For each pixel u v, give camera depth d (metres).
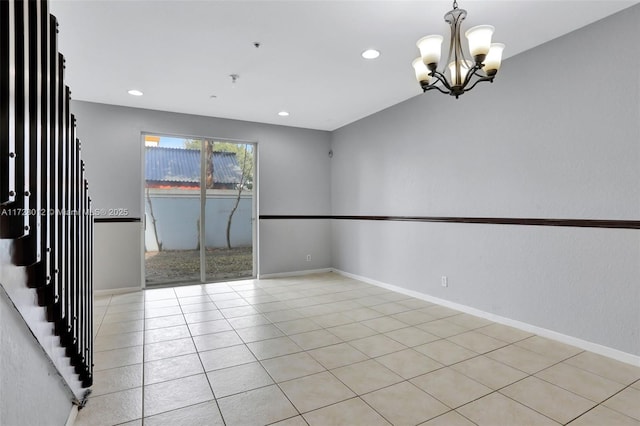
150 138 4.78
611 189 2.51
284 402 1.97
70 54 3.02
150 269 4.80
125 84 3.75
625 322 2.44
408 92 4.04
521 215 3.08
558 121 2.81
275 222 5.51
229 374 2.30
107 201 4.44
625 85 2.43
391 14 2.44
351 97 4.20
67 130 1.55
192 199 5.04
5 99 0.90
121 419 1.81
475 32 1.96
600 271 2.57
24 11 1.00
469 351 2.65
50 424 1.51
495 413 1.86
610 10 2.43
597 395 2.03
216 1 2.28
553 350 2.65
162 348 2.72
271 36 2.73
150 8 2.34
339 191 5.73
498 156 3.26
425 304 3.93
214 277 5.19
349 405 1.94
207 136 5.01
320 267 5.89
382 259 4.78
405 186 4.36
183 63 3.22
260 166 5.39
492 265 3.33
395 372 2.32
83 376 1.95
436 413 1.86
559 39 2.79
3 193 0.90
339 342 2.84
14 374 1.17
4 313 1.10
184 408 1.92
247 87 3.85
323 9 2.38
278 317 3.48
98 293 4.38
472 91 3.50
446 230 3.81
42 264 1.22
